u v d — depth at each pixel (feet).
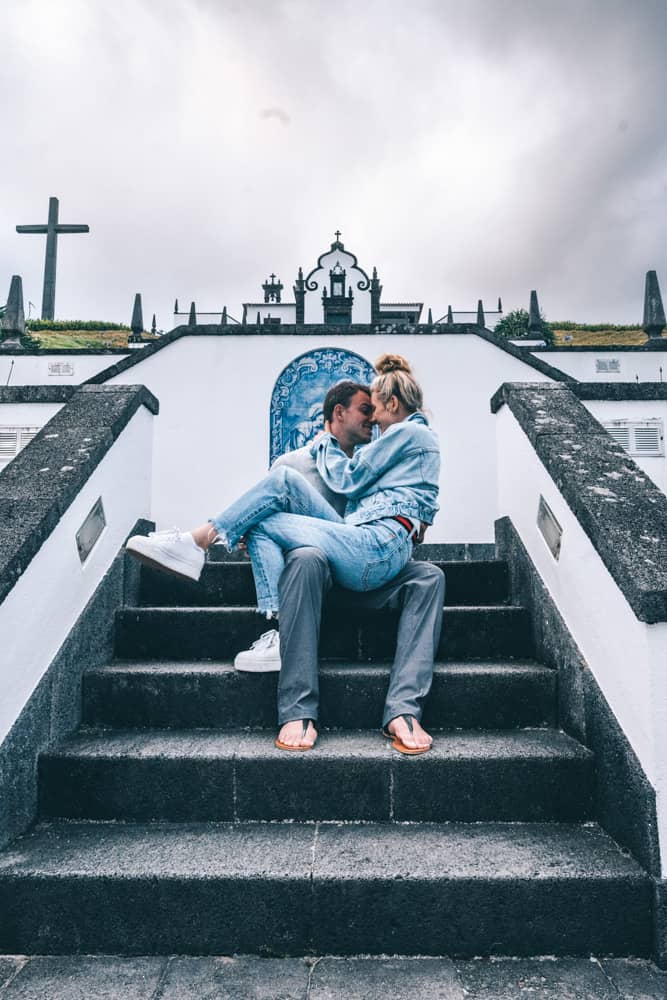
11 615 6.58
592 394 13.76
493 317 105.60
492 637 9.34
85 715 8.26
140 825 6.91
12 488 7.90
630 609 6.19
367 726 8.02
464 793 6.93
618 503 7.36
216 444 17.57
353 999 5.08
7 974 5.49
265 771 6.98
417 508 8.38
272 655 8.10
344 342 17.94
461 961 5.66
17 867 5.94
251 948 5.77
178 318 110.22
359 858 6.08
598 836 6.58
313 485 9.02
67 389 13.08
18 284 36.78
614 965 5.58
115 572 9.53
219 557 14.21
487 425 17.70
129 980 5.39
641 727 5.99
